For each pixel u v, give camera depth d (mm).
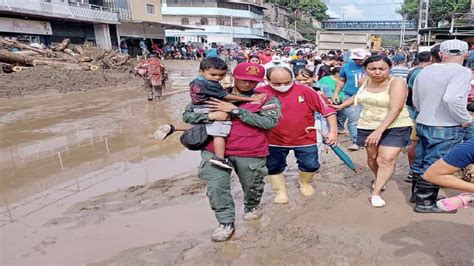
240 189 4898
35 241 3695
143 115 10461
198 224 3924
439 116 3625
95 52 24312
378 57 4039
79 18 30797
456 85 3414
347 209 4090
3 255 3447
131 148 7062
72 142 7547
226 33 61125
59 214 4316
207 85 3314
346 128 8727
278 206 4273
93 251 3453
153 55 13359
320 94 4164
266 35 70500
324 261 3092
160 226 3906
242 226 3807
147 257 3301
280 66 3959
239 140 3469
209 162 3451
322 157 6316
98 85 18281
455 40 3543
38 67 18141
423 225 3625
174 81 20984
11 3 25266
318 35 23281
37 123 9492
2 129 8828
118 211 4336
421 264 2990
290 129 4109
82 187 5168
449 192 4434
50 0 29797
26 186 5258
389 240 3375
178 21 62594
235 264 3125
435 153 3697
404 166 5652
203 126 3396
